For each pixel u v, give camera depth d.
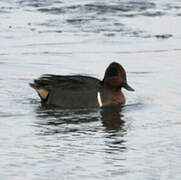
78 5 29.64
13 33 25.83
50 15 28.31
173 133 16.06
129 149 14.94
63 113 17.91
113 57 23.12
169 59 22.95
